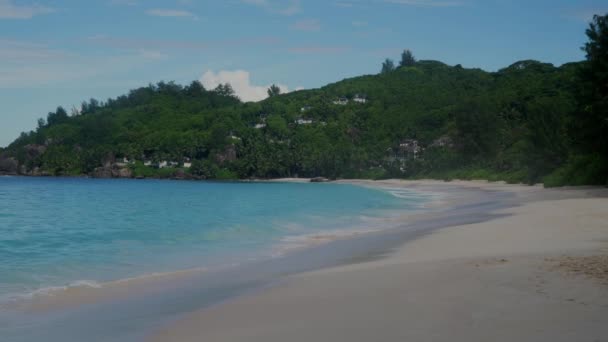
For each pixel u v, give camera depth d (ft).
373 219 93.91
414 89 623.36
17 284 41.96
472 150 341.41
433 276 35.22
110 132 608.60
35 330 29.19
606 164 139.64
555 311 24.81
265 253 57.67
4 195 207.00
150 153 571.28
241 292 36.70
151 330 28.22
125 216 104.58
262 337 24.89
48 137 605.31
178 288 39.93
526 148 207.10
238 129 595.47
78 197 191.52
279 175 520.42
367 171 447.42
